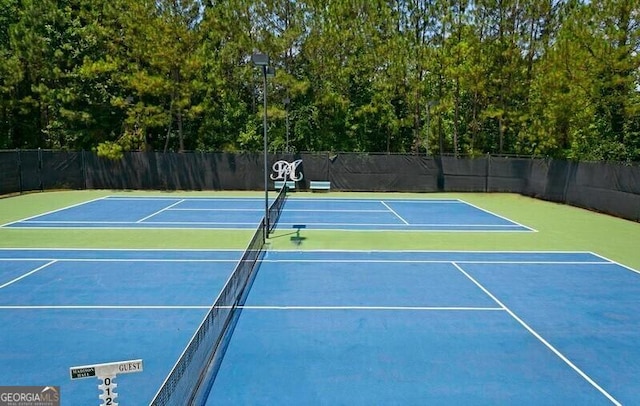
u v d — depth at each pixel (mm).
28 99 29641
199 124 33281
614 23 21203
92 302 9500
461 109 34312
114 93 31109
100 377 4504
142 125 29375
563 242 15305
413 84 30047
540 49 28125
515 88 28312
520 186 27703
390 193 28266
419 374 6840
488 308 9383
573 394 6379
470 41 27625
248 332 8172
